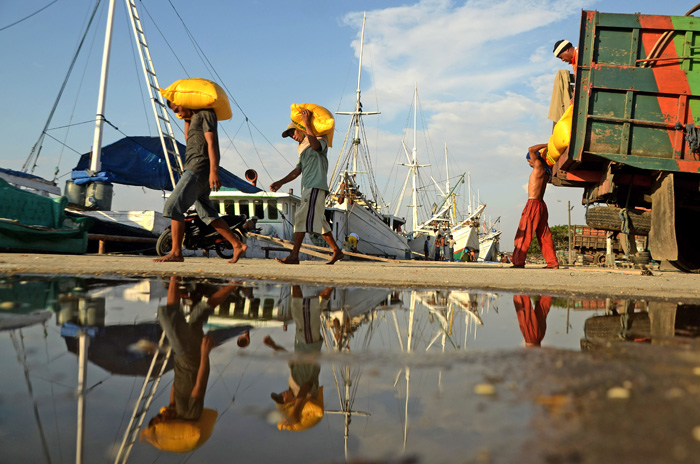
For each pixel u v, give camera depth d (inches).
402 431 25.4
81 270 144.8
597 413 27.1
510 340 56.1
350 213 1049.5
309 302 95.5
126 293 95.9
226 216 438.0
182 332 58.6
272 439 26.4
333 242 255.8
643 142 290.4
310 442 25.5
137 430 27.8
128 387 36.0
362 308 89.2
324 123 236.4
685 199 309.3
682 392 31.3
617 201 328.5
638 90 287.9
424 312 84.9
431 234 1695.4
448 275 180.2
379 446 23.5
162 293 98.7
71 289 99.4
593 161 309.1
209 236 414.6
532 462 20.6
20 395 33.3
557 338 57.9
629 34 290.7
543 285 144.7
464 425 25.9
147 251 534.3
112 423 28.8
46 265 157.9
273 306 87.5
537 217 319.3
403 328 66.1
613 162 292.0
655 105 289.0
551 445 22.5
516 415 27.2
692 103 285.6
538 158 319.9
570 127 296.7
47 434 26.6
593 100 293.4
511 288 136.3
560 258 1542.8
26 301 79.8
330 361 43.7
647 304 104.0
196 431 27.7
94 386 35.9
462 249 1692.9
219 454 24.1
